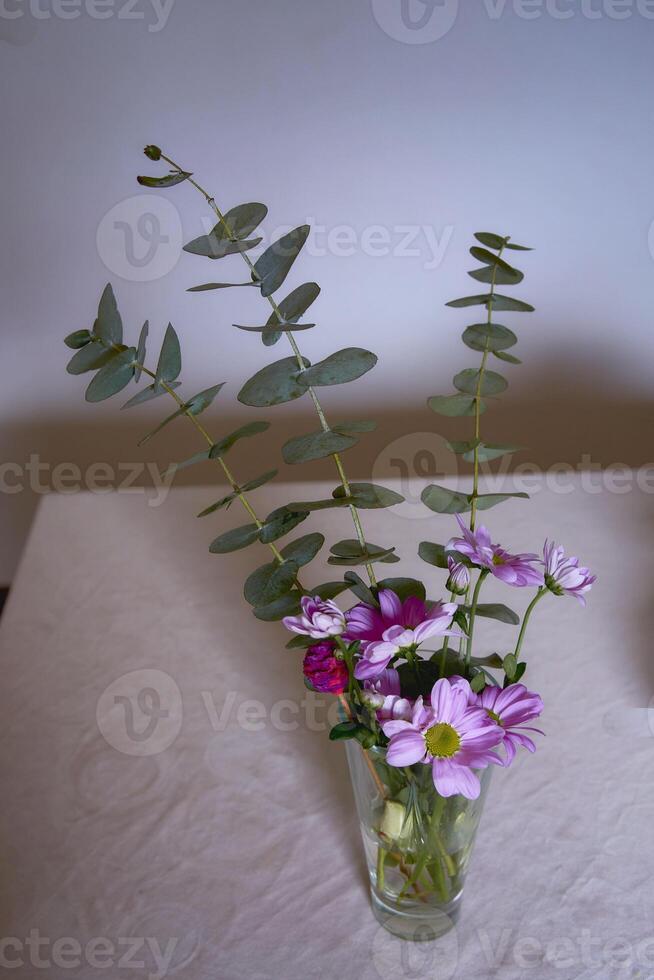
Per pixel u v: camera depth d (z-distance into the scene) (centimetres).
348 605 103
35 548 117
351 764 70
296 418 178
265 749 90
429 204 156
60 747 91
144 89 146
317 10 140
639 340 170
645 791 85
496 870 80
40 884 80
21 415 177
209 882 80
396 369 173
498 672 96
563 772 87
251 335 167
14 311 165
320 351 170
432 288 164
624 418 178
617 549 112
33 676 98
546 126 149
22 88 146
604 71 145
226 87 146
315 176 153
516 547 113
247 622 104
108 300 71
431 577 108
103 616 106
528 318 168
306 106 147
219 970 74
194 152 151
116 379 72
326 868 80
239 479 183
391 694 66
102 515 124
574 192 155
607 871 79
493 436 180
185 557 114
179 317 165
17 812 85
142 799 86
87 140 150
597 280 164
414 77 145
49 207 155
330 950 75
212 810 85
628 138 150
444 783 61
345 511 121
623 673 96
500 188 155
